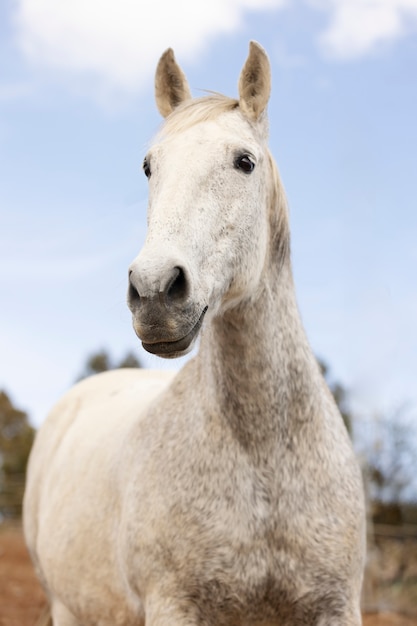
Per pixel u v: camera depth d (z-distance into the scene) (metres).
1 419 17.80
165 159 2.77
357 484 2.99
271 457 2.81
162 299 2.42
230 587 2.79
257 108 2.96
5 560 10.11
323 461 2.89
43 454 4.45
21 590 8.16
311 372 2.96
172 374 4.46
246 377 2.81
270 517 2.79
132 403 3.86
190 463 2.88
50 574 3.79
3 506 14.73
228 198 2.72
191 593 2.82
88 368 17.09
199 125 2.85
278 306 2.92
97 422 3.97
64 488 3.81
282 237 2.97
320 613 2.84
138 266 2.45
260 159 2.86
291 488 2.81
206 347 2.96
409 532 8.59
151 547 2.88
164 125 2.95
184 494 2.85
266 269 2.91
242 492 2.79
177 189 2.66
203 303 2.57
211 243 2.65
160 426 3.09
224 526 2.79
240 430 2.82
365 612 7.46
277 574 2.79
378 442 8.80
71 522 3.58
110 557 3.27
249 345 2.82
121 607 3.24
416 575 8.23
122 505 3.15
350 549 2.85
